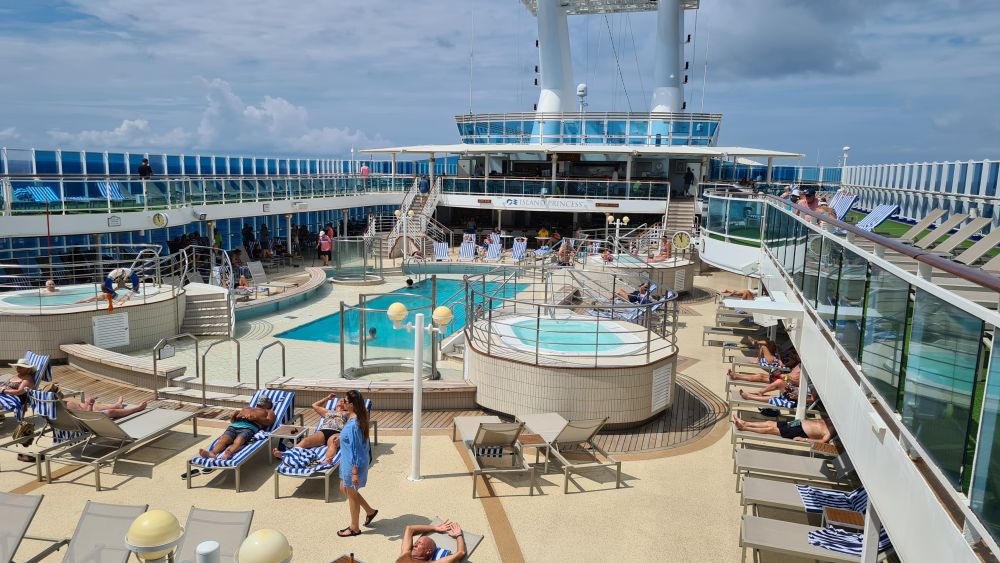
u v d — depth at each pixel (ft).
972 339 11.07
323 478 25.34
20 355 42.57
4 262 59.57
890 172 80.74
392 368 43.57
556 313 45.91
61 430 28.40
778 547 19.38
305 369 44.75
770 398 33.99
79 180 59.41
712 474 28.58
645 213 104.83
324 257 93.04
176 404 35.04
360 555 21.36
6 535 18.40
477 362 35.19
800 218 32.65
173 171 108.06
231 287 56.24
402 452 29.94
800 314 29.91
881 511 15.83
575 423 27.86
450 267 92.12
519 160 122.93
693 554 22.24
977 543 10.85
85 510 18.93
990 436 10.16
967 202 40.27
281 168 139.85
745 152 105.91
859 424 18.53
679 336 54.90
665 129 112.27
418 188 114.42
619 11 118.01
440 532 19.65
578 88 120.06
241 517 18.40
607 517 24.57
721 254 62.18
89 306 45.65
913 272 18.56
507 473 28.17
